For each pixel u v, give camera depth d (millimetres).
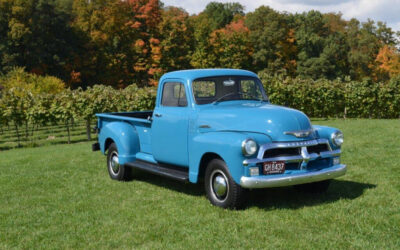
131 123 8234
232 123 6078
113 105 18266
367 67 73375
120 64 60656
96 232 5262
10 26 56031
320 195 6520
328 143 6105
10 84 38656
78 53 60719
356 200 6098
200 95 6695
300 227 5086
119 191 7336
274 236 4820
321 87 21000
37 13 57469
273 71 65188
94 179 8422
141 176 8461
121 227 5387
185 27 57406
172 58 56125
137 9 68438
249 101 6977
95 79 62344
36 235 5270
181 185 7633
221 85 6879
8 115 17469
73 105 17734
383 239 4629
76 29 62156
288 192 6812
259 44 68125
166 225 5383
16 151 15586
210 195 6133
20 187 8000
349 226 5055
